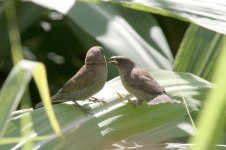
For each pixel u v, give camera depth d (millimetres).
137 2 5195
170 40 13359
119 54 9977
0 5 13008
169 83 7566
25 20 13148
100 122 6672
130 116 6824
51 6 10602
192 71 8500
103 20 10664
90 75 8492
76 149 6156
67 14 10500
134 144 6844
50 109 3332
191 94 7152
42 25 14531
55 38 14609
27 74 3035
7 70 14000
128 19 11109
